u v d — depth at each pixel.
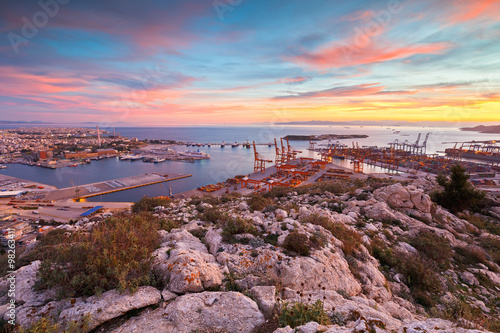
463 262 10.62
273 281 5.64
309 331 3.56
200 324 4.04
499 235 14.59
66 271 4.69
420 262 9.37
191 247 7.03
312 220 10.52
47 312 4.03
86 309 4.07
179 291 4.78
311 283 5.99
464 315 5.76
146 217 10.00
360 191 19.47
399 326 4.21
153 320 4.10
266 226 8.87
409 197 15.82
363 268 7.62
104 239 5.39
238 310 4.31
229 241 7.60
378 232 11.77
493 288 8.80
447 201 18.30
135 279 4.68
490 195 21.81
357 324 3.72
